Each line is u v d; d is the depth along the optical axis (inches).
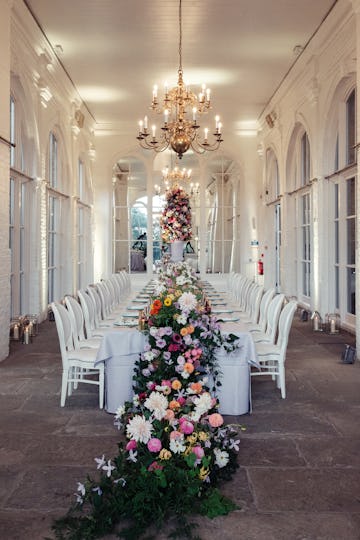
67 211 477.4
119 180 620.7
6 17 263.0
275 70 411.2
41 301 390.0
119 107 520.4
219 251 620.1
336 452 147.8
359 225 268.5
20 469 136.7
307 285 450.6
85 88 455.8
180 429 119.6
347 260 350.0
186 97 314.0
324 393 207.9
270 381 227.5
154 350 151.8
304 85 397.4
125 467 116.3
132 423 118.6
